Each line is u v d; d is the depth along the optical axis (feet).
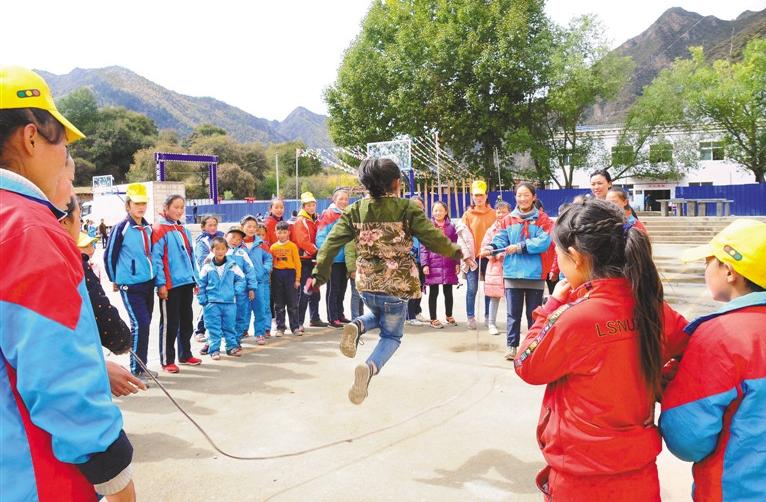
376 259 11.76
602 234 5.66
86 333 4.06
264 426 12.80
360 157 63.72
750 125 105.91
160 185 94.58
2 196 4.04
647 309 5.47
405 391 15.14
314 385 15.90
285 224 22.88
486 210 23.77
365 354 19.53
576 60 87.15
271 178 234.38
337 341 21.84
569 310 5.65
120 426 4.16
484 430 12.32
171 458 11.12
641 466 5.47
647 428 5.57
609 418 5.49
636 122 96.48
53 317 3.81
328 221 24.18
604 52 88.53
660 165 102.58
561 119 94.84
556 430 5.73
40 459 3.86
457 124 88.94
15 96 4.29
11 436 3.76
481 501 9.26
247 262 20.56
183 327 18.42
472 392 14.90
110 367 6.12
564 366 5.60
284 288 22.95
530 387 15.26
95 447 3.88
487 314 24.20
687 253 6.12
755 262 5.33
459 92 91.20
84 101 260.21
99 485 4.11
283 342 21.80
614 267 5.68
